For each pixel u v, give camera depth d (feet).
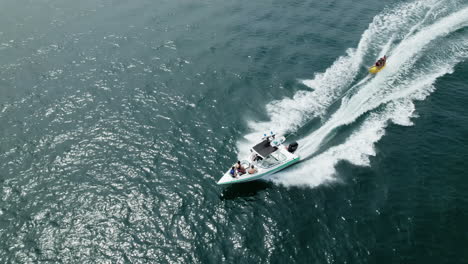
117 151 169.27
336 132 178.19
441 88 200.54
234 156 166.71
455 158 162.81
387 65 216.95
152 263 128.06
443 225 137.49
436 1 276.82
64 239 135.44
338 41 243.19
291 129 180.45
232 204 147.64
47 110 190.19
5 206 146.30
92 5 288.71
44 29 255.91
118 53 232.94
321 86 205.16
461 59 220.64
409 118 183.73
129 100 197.16
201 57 230.07
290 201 149.07
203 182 155.84
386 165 161.79
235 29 257.96
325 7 284.20
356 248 131.34
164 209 145.28
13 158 165.37
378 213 142.72
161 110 191.42
